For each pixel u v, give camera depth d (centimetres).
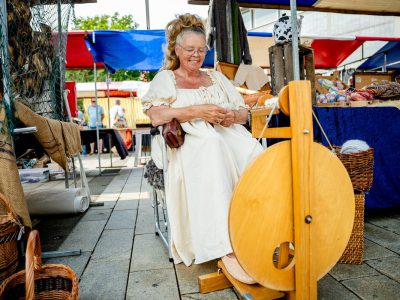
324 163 124
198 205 158
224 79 204
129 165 748
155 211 243
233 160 167
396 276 165
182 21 192
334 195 128
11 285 135
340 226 130
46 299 138
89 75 1605
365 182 184
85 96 1211
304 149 119
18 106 199
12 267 165
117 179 538
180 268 184
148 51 521
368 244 208
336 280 164
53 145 226
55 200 297
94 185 485
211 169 156
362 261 184
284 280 125
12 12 219
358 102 281
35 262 135
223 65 365
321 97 297
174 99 185
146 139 852
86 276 179
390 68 797
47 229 267
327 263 130
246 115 189
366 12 455
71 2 301
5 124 180
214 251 152
